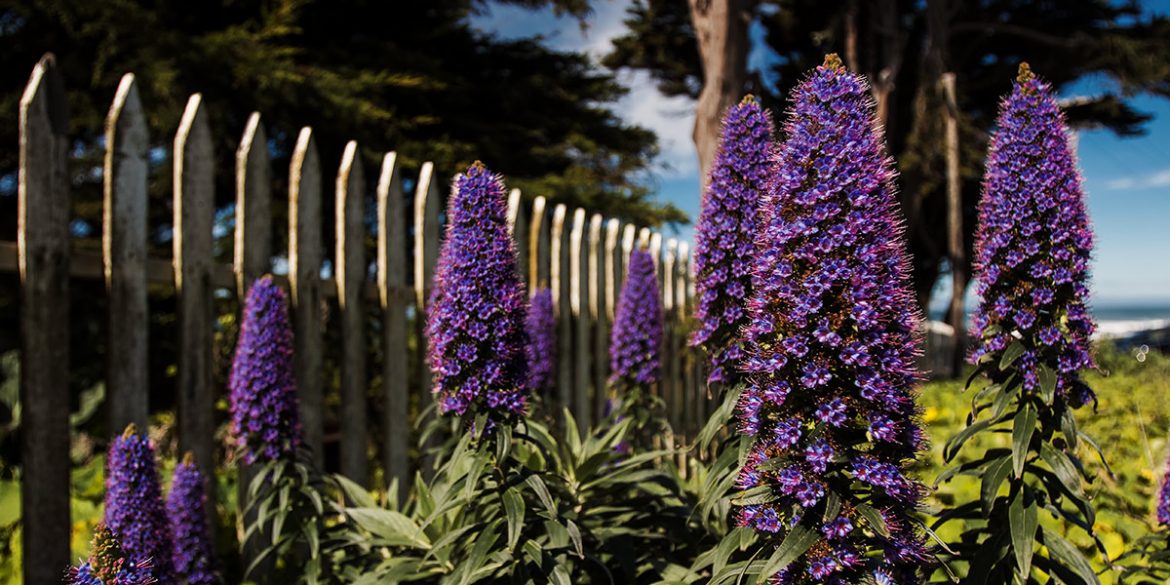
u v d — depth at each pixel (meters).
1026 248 2.45
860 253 2.02
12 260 3.27
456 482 2.65
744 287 2.78
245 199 4.19
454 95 10.03
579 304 6.64
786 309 2.12
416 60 9.28
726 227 2.81
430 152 8.74
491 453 2.63
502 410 2.64
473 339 2.59
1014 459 2.35
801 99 2.14
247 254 4.21
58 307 3.35
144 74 6.95
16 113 7.38
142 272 3.72
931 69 19.33
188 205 3.91
